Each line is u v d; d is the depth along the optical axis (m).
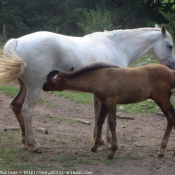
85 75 6.96
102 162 6.91
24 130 7.54
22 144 7.80
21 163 6.67
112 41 8.08
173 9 26.48
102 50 7.75
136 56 8.44
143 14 26.08
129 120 10.75
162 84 7.12
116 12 25.59
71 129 9.46
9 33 26.00
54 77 6.91
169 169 6.63
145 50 8.50
